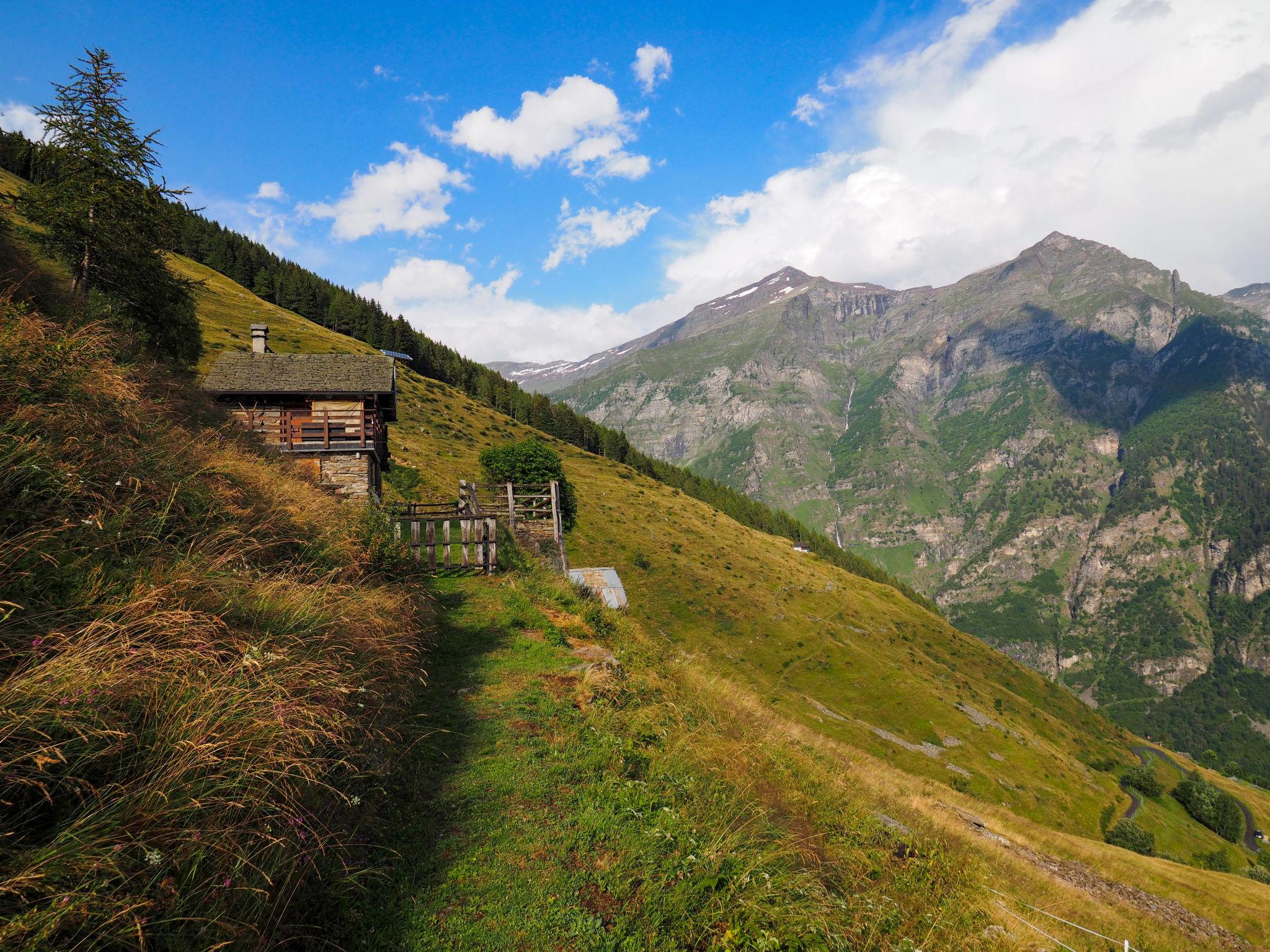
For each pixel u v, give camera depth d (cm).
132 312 2645
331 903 348
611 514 10731
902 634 11844
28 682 297
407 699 657
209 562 530
